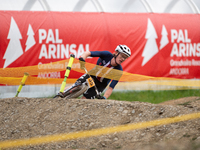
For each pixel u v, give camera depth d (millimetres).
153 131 10359
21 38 27516
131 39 30250
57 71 27797
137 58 30359
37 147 10578
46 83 27656
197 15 33531
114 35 29734
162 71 31094
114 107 12688
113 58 16453
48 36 28172
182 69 31766
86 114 12398
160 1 34438
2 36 27047
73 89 15336
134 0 33406
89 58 28906
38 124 12164
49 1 30578
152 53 30766
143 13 31734
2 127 12211
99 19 29891
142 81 30438
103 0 32969
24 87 27203
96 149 9828
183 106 11969
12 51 27266
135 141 9969
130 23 30484
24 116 12852
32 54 27688
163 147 8820
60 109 13023
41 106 13539
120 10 32906
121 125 11281
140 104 12727
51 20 28547
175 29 31641
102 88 17766
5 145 10875
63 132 11352
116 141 10266
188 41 31984
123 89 30203
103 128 11234
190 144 8570
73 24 28984
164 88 31109
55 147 10422
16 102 14117
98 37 29438
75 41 28891
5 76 26391
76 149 10016
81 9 31359
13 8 29047
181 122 10453
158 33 30969
